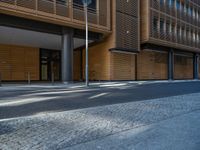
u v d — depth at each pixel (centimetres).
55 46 2406
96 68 2309
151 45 2545
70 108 667
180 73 3259
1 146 337
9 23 1541
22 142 356
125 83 1888
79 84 1695
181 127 459
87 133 409
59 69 2656
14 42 2170
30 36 1942
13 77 2264
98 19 1952
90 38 2033
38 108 664
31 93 1093
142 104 741
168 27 2759
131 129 439
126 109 645
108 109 641
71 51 1841
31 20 1645
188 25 3153
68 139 374
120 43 2144
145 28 2389
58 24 1756
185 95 1027
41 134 398
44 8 1595
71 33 1850
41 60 2491
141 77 2550
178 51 3100
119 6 2144
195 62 3497
